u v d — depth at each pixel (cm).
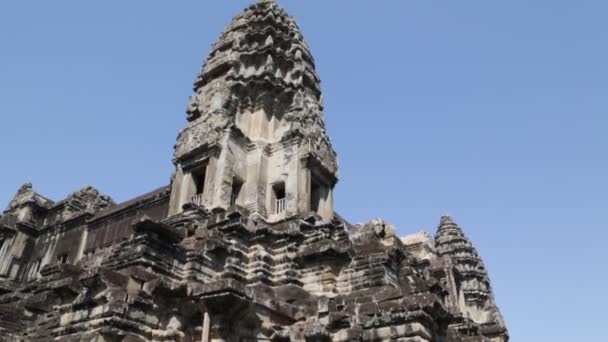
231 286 1966
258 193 3117
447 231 6662
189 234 2736
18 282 4584
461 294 4625
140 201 4044
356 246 2761
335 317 2147
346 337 2094
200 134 3284
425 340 2048
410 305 2119
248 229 2744
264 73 3525
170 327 2048
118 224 4178
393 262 2688
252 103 3516
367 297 2283
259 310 2103
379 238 2986
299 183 3119
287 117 3472
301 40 3912
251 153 3316
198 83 3741
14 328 2222
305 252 2675
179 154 3338
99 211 4534
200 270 2453
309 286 2617
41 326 2150
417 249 4653
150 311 2036
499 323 5769
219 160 3139
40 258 4662
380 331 2125
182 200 3194
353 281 2588
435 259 4578
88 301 1994
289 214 3000
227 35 3847
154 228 2339
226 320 1980
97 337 1825
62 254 4484
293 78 3650
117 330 1881
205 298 1984
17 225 4800
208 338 1945
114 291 1958
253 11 3922
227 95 3406
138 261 2231
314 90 3753
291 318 2255
